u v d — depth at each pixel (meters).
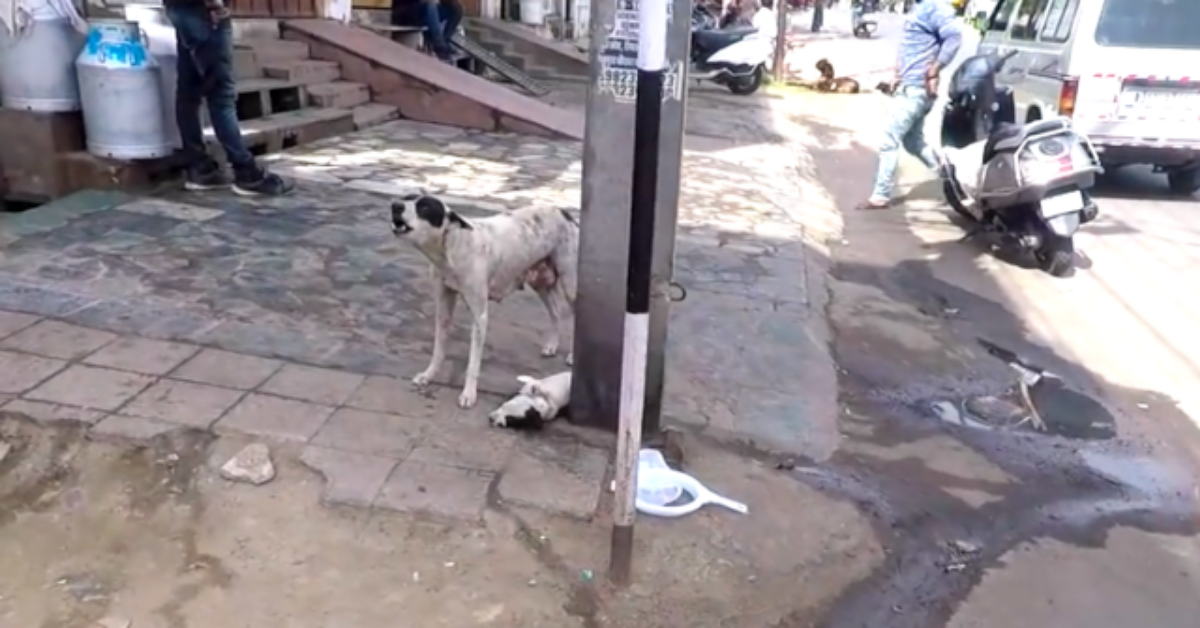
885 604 2.82
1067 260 6.09
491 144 8.56
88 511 2.88
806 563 2.93
